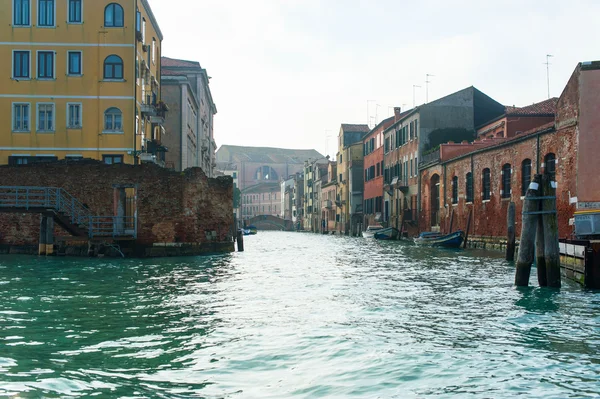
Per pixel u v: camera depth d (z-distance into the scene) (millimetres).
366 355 9180
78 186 31016
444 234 42875
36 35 35531
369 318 12250
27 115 35469
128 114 35656
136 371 8273
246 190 150500
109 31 35688
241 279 19906
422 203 49906
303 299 14984
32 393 7105
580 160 25562
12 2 35531
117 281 18906
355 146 79375
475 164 37875
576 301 14430
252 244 53500
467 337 10453
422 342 10055
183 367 8500
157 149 41406
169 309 13383
